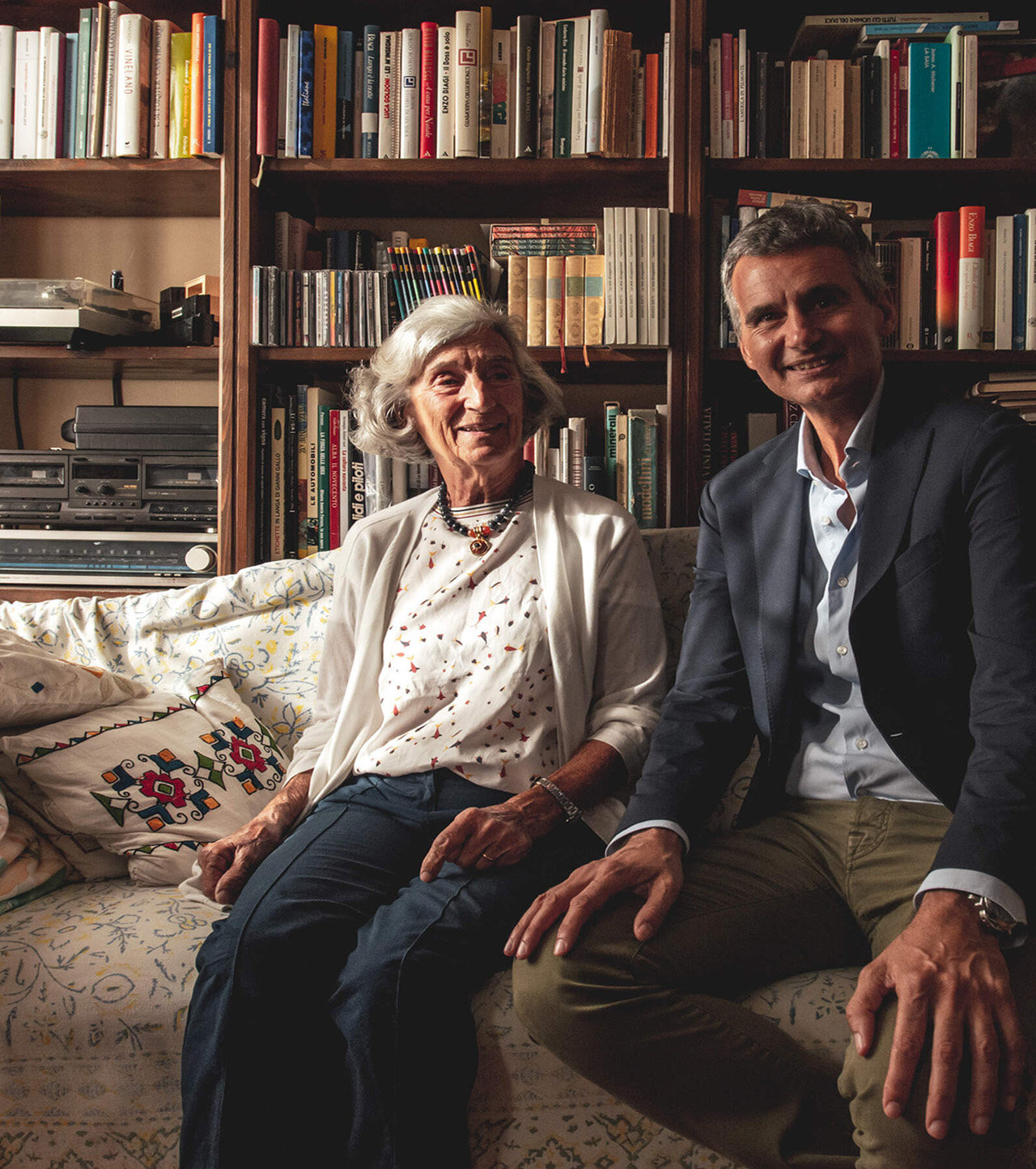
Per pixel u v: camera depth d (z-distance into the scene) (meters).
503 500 1.44
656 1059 0.93
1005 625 0.98
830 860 1.11
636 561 1.38
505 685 1.28
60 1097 1.05
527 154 1.85
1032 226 1.83
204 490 1.92
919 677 1.08
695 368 1.85
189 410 1.93
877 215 2.08
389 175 1.91
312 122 1.89
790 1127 0.89
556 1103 1.00
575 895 1.02
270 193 1.98
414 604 1.39
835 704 1.17
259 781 1.46
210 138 1.87
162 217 2.24
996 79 1.84
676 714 1.23
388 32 1.89
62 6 1.99
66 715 1.42
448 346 1.42
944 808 1.08
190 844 1.32
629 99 1.86
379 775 1.31
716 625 1.28
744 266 1.19
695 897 1.05
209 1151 0.96
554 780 1.20
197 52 1.88
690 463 1.85
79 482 1.93
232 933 1.05
